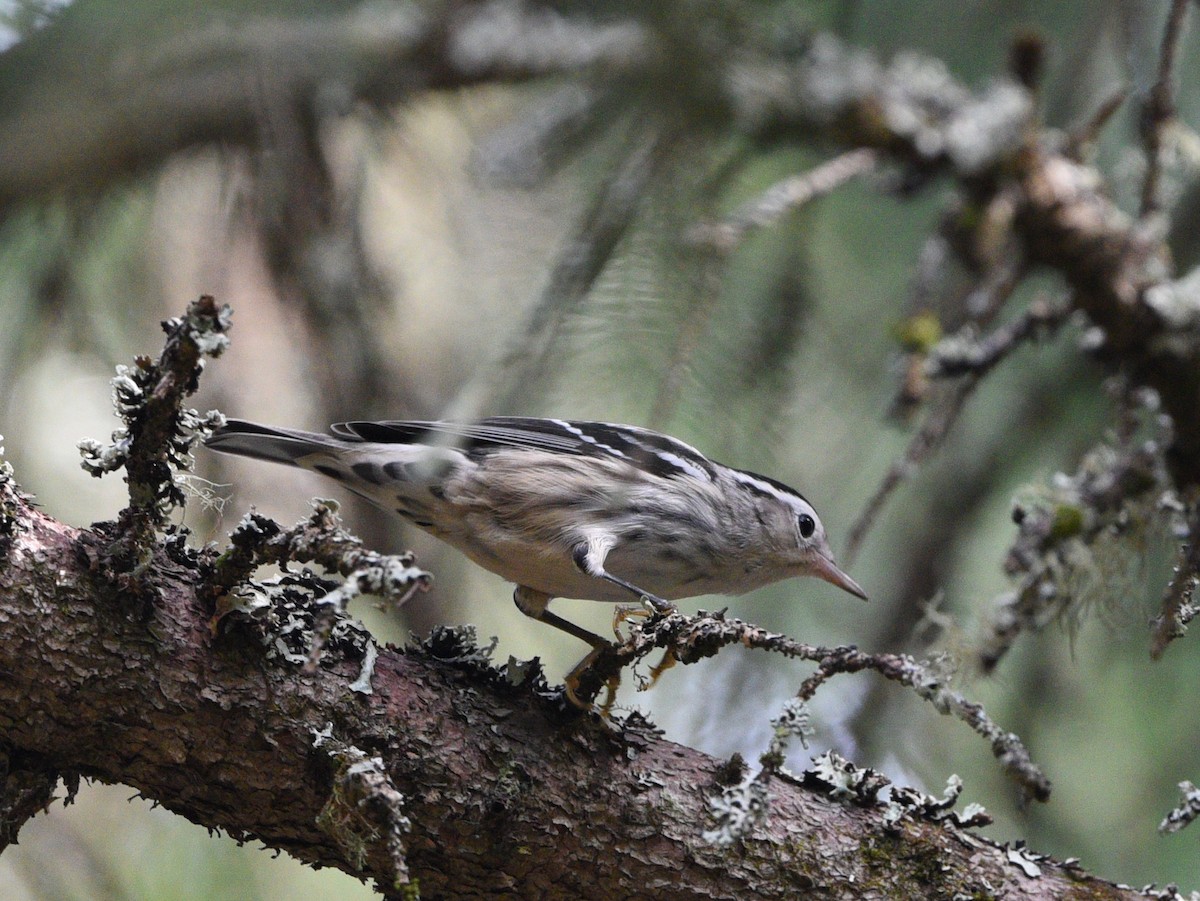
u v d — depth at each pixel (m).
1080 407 8.70
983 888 6.26
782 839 6.23
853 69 5.36
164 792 5.71
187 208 7.87
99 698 5.50
